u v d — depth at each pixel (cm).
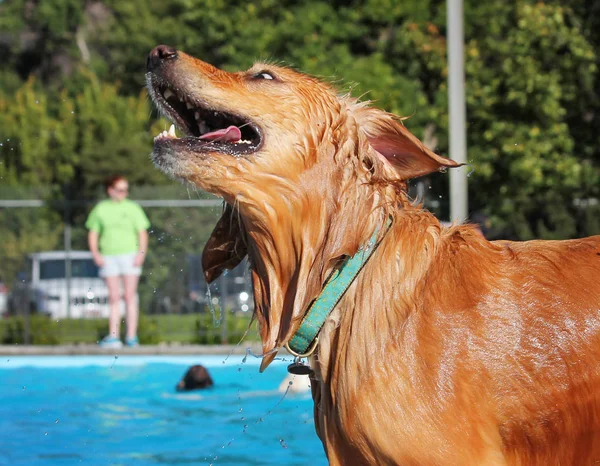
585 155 1997
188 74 376
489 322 354
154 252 1355
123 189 1188
